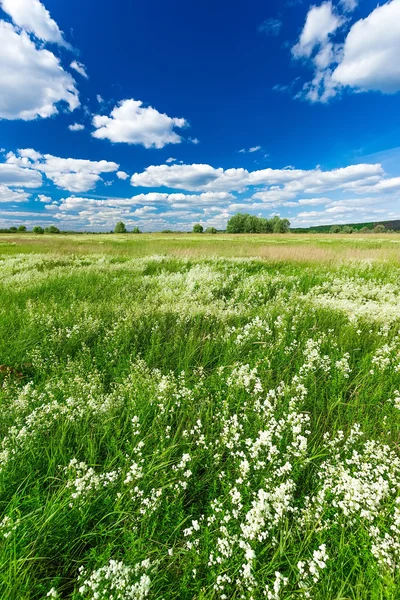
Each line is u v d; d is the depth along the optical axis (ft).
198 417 9.45
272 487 6.86
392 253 46.75
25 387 9.98
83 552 5.96
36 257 54.95
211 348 14.11
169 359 13.42
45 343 14.88
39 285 27.48
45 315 18.56
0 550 5.39
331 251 54.49
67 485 6.47
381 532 5.88
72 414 9.03
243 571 5.38
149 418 9.36
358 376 11.45
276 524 5.94
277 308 19.44
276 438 8.47
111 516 6.34
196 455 7.81
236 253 58.13
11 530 5.45
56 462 7.69
